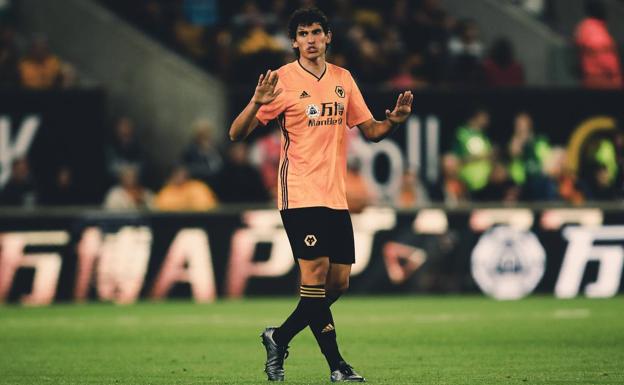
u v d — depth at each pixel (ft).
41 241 199.41
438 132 231.91
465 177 229.86
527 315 166.91
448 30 259.19
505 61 245.45
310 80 93.45
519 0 300.61
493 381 97.14
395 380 98.02
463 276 205.87
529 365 109.70
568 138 236.43
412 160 230.68
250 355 121.49
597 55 252.42
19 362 115.85
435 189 230.48
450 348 126.21
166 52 242.99
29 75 236.22
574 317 163.12
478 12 281.33
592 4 255.50
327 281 95.96
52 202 224.33
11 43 242.78
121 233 200.64
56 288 199.11
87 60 247.50
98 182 226.58
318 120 92.99
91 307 188.96
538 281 206.80
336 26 247.70
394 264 205.16
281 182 93.81
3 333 147.23
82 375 104.47
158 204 218.79
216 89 237.86
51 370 108.68
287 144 93.76
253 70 240.94
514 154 232.12
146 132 242.78
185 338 140.05
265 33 247.29
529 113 235.20
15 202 219.00
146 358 119.03
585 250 207.21
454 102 232.32
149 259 200.64
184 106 240.53
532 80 273.33
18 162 219.82
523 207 207.10
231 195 220.43
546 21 296.92
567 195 234.17
